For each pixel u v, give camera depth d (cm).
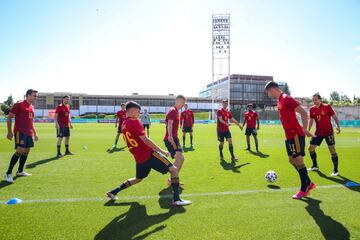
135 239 318
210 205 440
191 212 407
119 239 318
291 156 490
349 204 445
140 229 346
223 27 5012
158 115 7594
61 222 368
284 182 595
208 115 7381
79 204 446
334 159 675
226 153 1084
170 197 487
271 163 841
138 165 457
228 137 891
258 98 8475
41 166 791
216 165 808
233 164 826
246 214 398
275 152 1110
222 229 346
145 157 448
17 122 627
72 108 7969
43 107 7744
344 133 2317
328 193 511
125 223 365
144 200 469
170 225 358
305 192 477
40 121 6106
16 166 789
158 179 627
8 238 320
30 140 655
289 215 394
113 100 8288
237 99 8312
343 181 609
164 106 8581
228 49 5038
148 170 466
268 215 394
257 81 8475
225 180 614
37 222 368
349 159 920
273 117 5475
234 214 399
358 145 1363
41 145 1353
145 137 433
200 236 325
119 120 1247
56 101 7850
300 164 483
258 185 569
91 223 365
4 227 351
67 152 1038
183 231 340
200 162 861
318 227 352
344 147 1277
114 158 945
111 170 734
